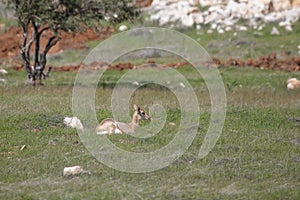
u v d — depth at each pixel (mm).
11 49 99438
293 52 90062
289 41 94938
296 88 66938
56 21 63625
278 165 35406
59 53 95000
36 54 66812
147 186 31812
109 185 31953
